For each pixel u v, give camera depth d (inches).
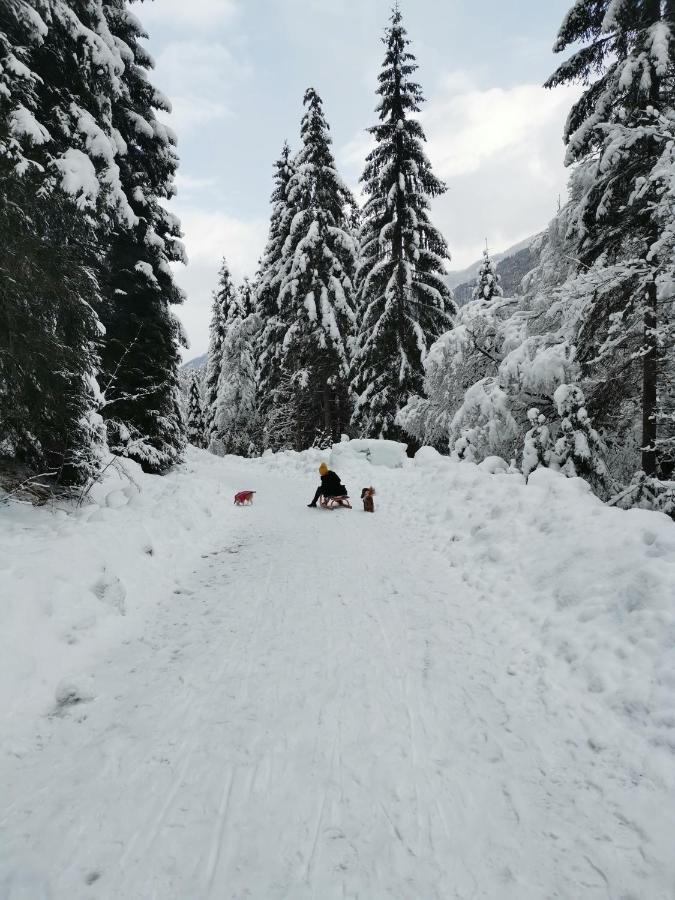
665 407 380.5
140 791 105.7
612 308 357.4
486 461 391.9
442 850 88.6
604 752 110.3
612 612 154.7
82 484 346.0
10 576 167.8
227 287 1466.5
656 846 85.8
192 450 970.7
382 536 312.8
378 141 689.6
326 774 109.0
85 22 414.3
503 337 494.0
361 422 807.7
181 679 152.1
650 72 316.8
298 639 176.2
